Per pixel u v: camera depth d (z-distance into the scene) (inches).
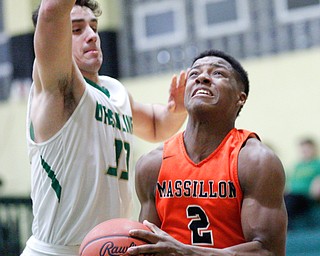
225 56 342.3
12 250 720.3
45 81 353.1
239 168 321.4
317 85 820.6
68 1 334.3
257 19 905.5
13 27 972.6
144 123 433.1
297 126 831.1
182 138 339.0
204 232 323.9
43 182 364.5
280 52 891.4
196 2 940.6
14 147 975.6
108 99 378.0
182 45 948.6
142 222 339.6
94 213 360.8
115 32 963.3
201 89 331.6
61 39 340.2
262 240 311.7
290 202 751.7
